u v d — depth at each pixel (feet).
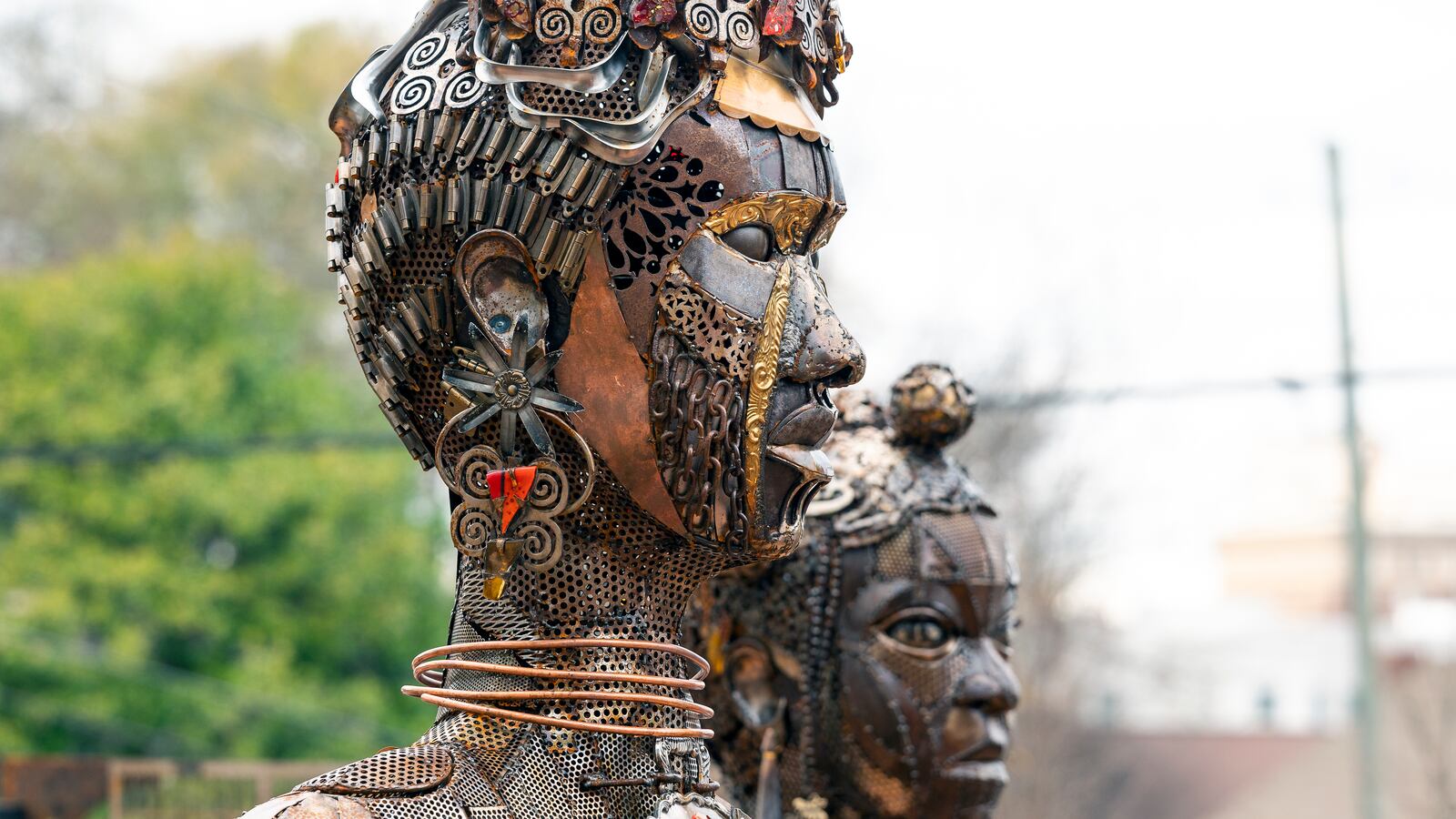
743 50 9.86
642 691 9.91
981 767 16.85
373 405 72.64
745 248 9.76
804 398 9.80
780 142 9.87
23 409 65.67
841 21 10.56
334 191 10.01
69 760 26.61
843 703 16.69
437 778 9.16
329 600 64.95
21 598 65.77
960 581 16.93
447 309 9.59
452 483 9.53
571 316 9.53
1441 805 63.57
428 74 9.65
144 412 65.51
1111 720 70.33
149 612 63.72
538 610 9.85
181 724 61.41
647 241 9.62
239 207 91.76
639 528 9.88
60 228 93.35
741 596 16.90
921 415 17.19
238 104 92.89
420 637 66.33
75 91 95.09
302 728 61.87
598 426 9.59
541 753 9.61
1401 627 83.71
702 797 10.19
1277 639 83.46
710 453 9.59
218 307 70.90
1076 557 61.67
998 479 60.23
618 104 9.52
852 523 16.90
